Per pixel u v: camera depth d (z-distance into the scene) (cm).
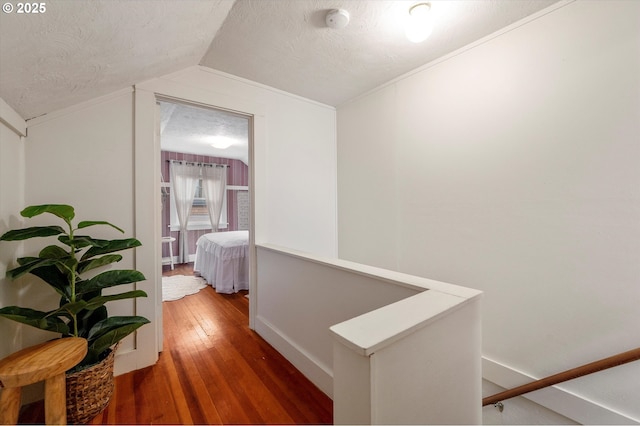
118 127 177
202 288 369
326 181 293
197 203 571
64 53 116
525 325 162
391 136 242
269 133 250
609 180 133
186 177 552
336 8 152
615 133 131
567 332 146
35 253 153
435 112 208
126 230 179
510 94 167
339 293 149
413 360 77
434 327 84
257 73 225
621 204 130
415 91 221
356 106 276
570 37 143
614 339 132
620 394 130
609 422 132
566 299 147
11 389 102
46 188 155
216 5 138
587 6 138
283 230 259
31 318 122
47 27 97
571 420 145
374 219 261
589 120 138
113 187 175
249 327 245
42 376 102
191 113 324
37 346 119
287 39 180
